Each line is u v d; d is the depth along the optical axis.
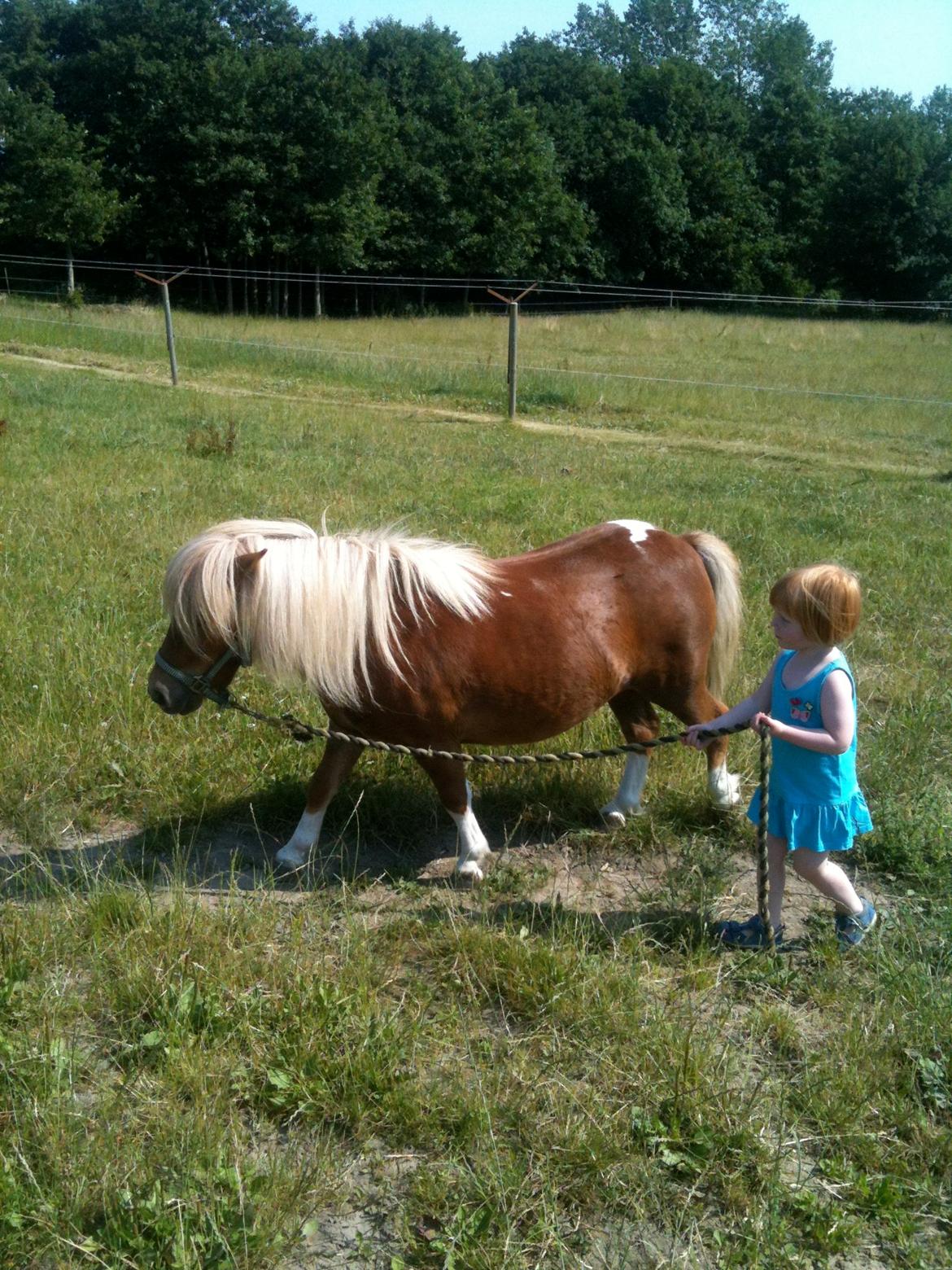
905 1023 3.29
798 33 76.12
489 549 7.57
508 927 3.76
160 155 43.41
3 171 42.59
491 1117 2.92
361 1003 3.29
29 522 7.85
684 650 4.27
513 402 16.06
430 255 45.75
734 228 53.78
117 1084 3.02
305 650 3.70
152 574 6.93
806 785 3.58
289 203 42.84
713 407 17.02
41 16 49.19
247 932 3.68
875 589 7.41
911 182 55.25
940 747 5.27
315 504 8.74
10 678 5.32
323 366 20.14
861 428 15.67
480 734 4.06
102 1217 2.60
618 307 48.34
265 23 58.44
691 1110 2.93
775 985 3.56
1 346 21.53
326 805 4.22
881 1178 2.76
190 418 13.13
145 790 4.65
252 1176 2.70
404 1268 2.52
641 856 4.42
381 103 45.69
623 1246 2.60
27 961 3.48
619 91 55.94
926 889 4.16
